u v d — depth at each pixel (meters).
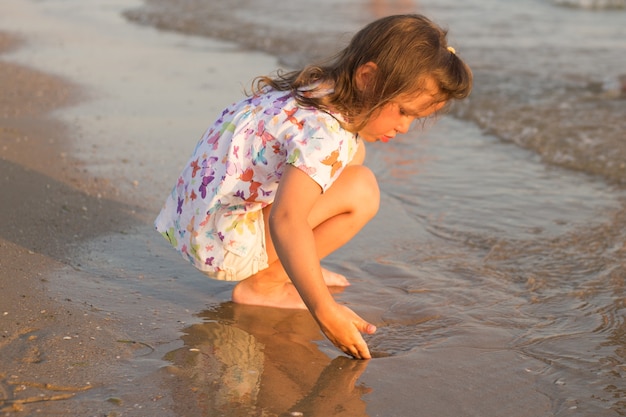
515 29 11.16
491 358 2.78
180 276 3.42
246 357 2.73
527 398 2.51
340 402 2.45
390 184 4.91
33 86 7.19
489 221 4.28
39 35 10.39
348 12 12.57
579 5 13.56
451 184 4.92
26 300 3.03
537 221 4.27
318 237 3.10
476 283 3.48
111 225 3.93
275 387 2.53
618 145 5.70
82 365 2.57
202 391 2.47
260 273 3.17
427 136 6.06
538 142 5.82
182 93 7.20
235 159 2.88
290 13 12.52
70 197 4.26
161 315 3.02
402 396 2.50
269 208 3.01
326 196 3.04
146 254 3.62
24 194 4.24
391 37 2.65
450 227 4.19
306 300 2.64
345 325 2.65
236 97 7.06
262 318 3.07
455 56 2.73
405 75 2.63
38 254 3.49
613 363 2.76
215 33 10.75
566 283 3.48
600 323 3.08
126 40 10.22
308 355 2.77
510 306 3.24
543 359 2.78
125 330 2.86
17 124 5.77
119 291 3.21
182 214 3.06
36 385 2.43
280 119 2.79
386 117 2.75
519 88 7.55
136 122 6.07
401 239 4.01
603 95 7.24
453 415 2.40
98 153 5.16
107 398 2.39
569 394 2.54
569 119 6.45
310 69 2.85
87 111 6.35
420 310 3.20
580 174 5.13
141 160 5.07
